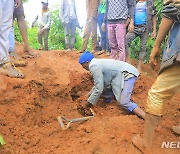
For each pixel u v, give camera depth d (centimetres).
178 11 157
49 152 186
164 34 167
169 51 167
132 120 223
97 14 408
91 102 251
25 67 304
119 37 330
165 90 172
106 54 409
